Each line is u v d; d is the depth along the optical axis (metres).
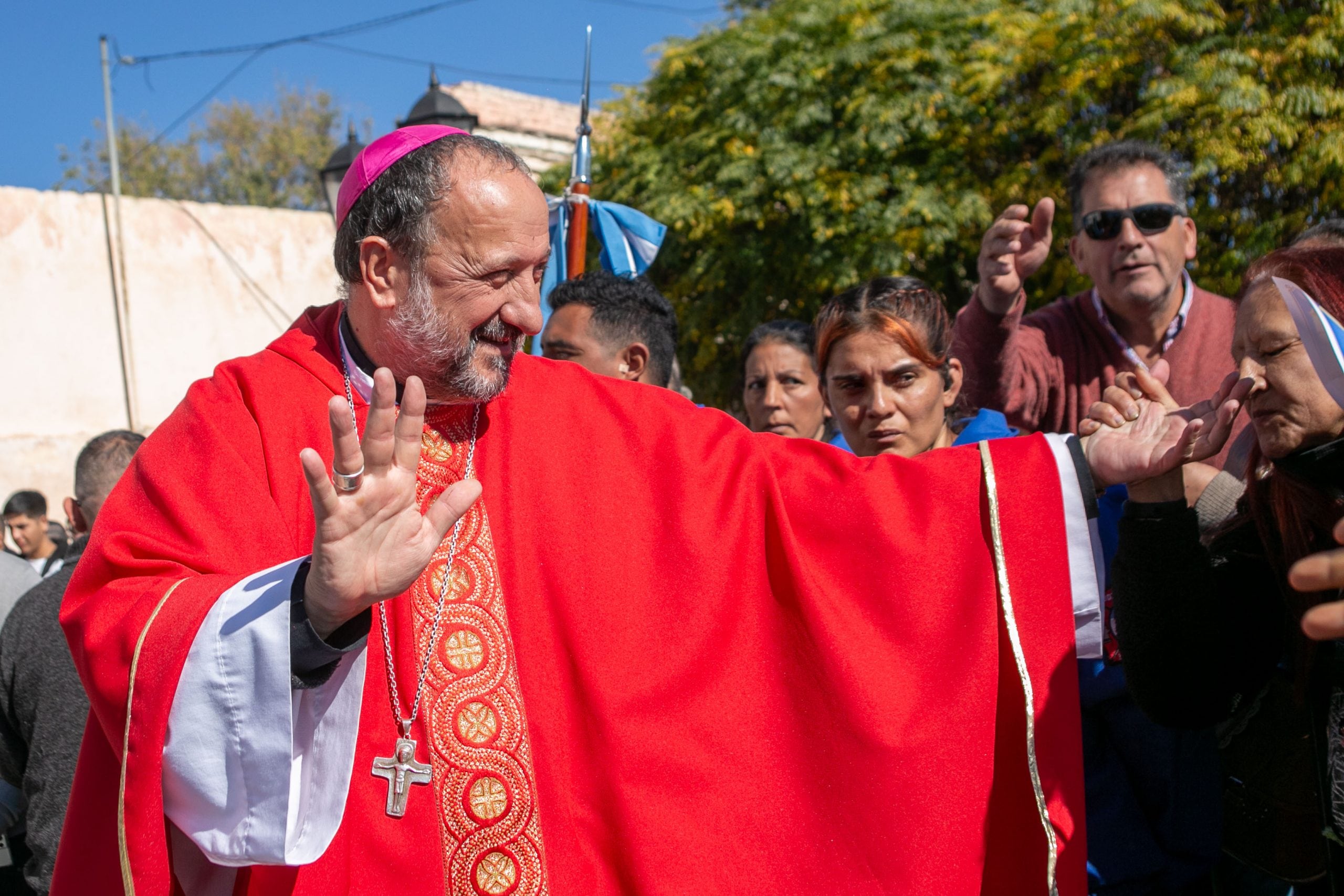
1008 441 2.08
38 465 11.98
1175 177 3.41
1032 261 3.05
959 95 8.55
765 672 2.05
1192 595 1.89
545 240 2.00
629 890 1.89
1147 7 6.90
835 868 1.95
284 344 2.11
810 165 8.77
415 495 1.85
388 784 1.85
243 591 1.66
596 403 2.20
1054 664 1.95
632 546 2.05
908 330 2.75
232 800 1.64
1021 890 1.95
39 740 2.98
